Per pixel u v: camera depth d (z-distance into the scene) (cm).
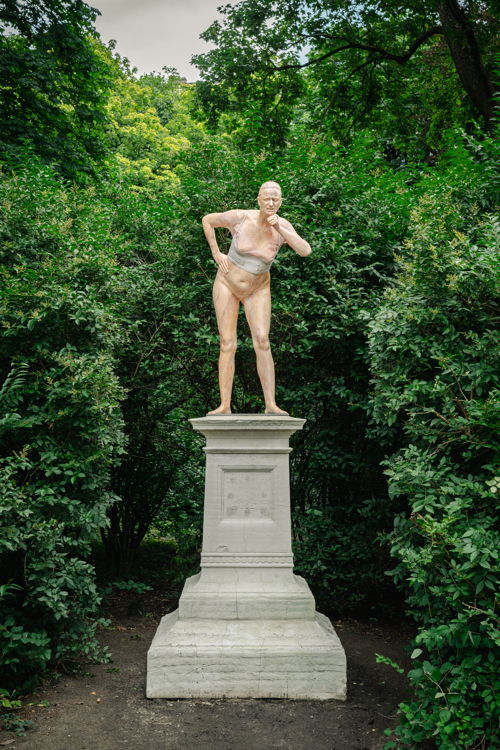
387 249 686
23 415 482
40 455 460
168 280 713
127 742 353
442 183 608
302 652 413
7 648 393
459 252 418
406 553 370
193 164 701
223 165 682
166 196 756
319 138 763
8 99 1011
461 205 541
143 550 852
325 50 1259
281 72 1265
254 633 425
